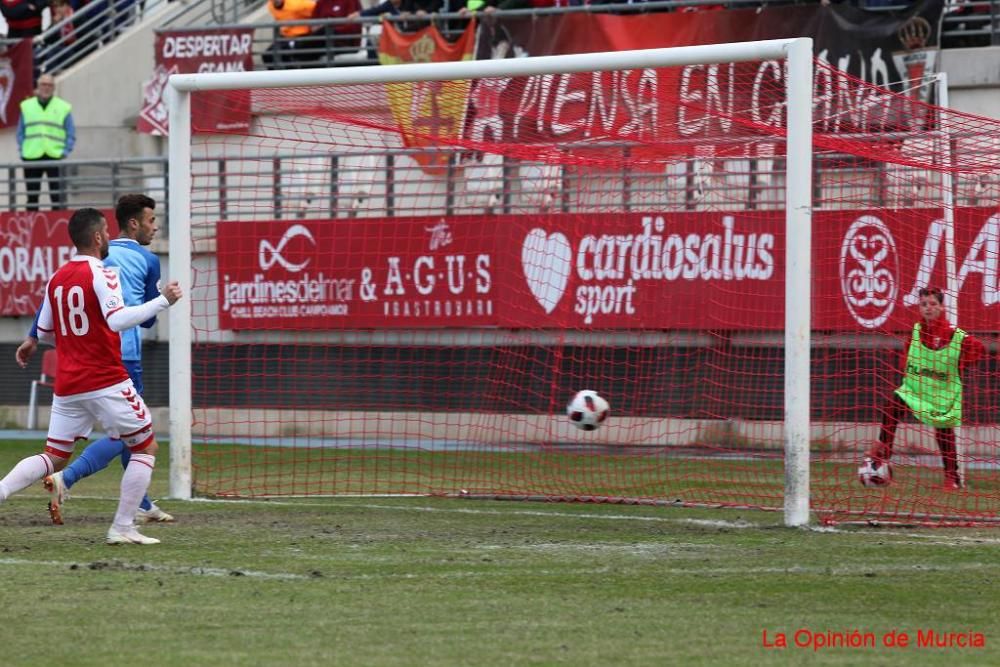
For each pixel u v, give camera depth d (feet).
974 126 118.73
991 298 141.28
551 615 66.13
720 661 56.70
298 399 194.59
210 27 238.68
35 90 254.68
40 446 182.91
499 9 212.43
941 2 187.62
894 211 148.36
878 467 120.57
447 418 183.21
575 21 205.57
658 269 175.42
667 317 174.81
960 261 142.61
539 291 181.88
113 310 86.02
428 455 164.25
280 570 79.46
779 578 76.95
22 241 217.97
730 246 171.42
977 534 96.73
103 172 247.29
